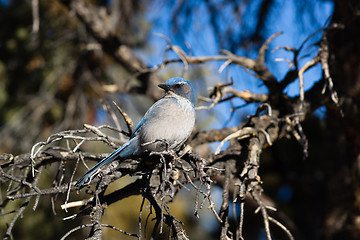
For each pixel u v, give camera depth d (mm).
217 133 10023
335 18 10516
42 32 13320
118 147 8086
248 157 8453
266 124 9422
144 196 6570
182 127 8836
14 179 6801
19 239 10820
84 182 7516
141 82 12938
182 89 9430
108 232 11711
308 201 12797
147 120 8719
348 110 10273
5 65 13289
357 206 11008
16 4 13492
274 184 13250
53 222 10938
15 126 12555
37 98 12922
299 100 10156
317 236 12047
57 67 13398
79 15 13094
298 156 13203
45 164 7852
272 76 10109
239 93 10094
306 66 9305
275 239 11469
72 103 12773
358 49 10273
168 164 7293
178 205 12641
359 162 11086
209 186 6773
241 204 6945
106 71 14562
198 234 12688
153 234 6773
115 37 13242
